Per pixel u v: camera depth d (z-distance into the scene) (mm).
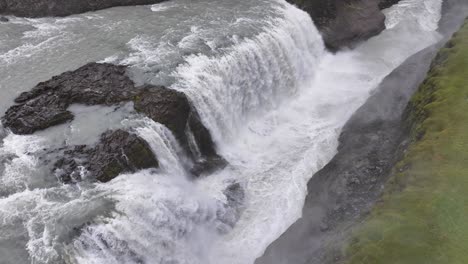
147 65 35219
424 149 29656
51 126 29453
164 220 25812
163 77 33688
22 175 26203
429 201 25781
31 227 23281
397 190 27875
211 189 31359
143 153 27750
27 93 31922
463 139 29406
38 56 37312
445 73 35812
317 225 28969
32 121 29359
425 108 33312
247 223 29938
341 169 33219
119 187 25781
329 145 36125
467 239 23469
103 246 23094
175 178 29500
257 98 39281
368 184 31500
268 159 34969
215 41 38656
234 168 33750
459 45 38781
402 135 35062
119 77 33406
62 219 23609
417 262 22734
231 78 36750
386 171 32094
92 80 32969
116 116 29875
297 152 35562
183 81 33406
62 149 27609
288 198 31422
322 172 33406
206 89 33812
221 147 35156
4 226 23344
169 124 30141
